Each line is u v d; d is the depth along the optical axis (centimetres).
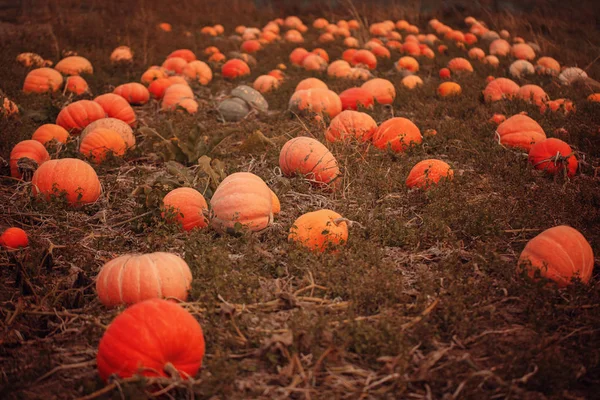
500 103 590
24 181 423
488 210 381
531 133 489
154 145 479
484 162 463
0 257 344
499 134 497
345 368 278
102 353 266
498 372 276
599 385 275
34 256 343
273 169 446
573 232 331
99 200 411
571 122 541
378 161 454
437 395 270
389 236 365
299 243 349
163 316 269
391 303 310
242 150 480
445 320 300
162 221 370
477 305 311
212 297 308
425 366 274
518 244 367
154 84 632
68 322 304
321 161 422
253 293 313
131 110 544
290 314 307
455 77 740
